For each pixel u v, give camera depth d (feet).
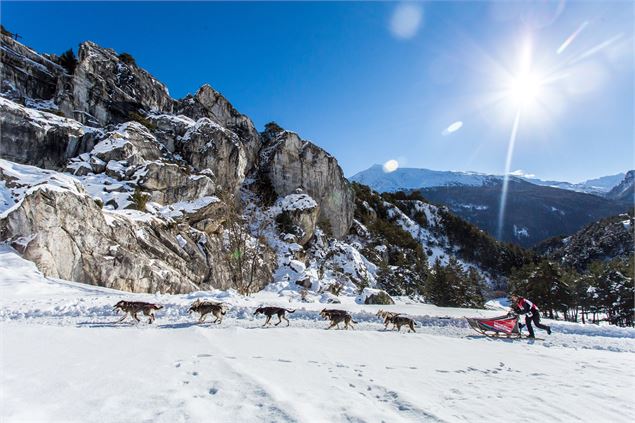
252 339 26.58
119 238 76.95
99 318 37.52
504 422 13.76
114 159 104.58
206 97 178.60
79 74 137.59
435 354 26.73
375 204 350.64
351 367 20.81
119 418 12.09
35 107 128.06
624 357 29.89
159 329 28.37
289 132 186.60
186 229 100.89
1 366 16.71
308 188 183.42
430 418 13.51
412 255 257.55
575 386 19.56
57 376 15.84
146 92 162.40
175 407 13.17
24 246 63.36
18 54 137.49
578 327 49.60
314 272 126.62
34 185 75.15
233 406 13.55
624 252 374.43
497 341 36.09
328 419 12.89
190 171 126.93
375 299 105.29
